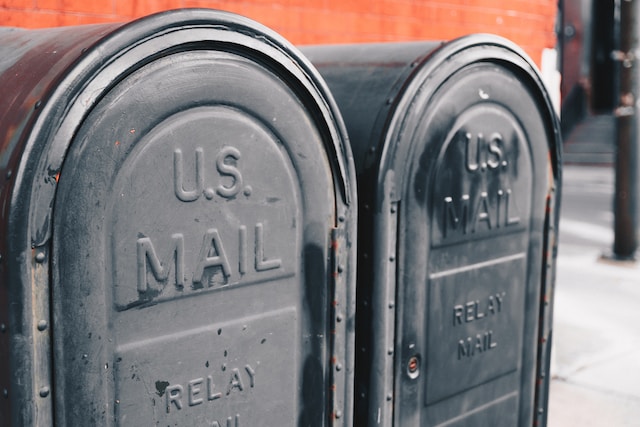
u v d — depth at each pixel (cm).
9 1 218
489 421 236
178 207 150
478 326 226
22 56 150
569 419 349
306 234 176
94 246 138
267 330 171
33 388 133
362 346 201
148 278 147
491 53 209
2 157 130
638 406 364
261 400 172
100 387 143
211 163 154
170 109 146
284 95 166
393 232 196
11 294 130
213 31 149
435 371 215
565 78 2023
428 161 201
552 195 241
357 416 205
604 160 1753
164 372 153
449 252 212
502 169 222
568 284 596
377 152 192
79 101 132
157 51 141
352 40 312
